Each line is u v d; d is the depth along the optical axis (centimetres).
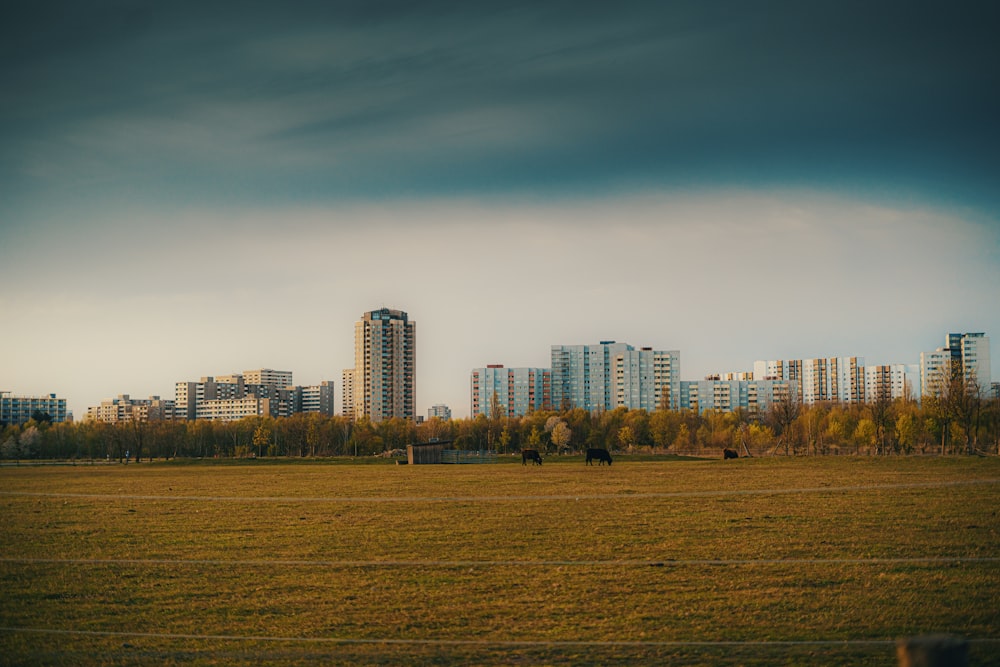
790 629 1942
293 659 1803
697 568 2553
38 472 8762
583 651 1816
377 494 4934
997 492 4234
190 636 1969
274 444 16425
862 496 4181
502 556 2788
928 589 2259
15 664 1800
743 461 7862
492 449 16038
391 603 2217
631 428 16062
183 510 4225
